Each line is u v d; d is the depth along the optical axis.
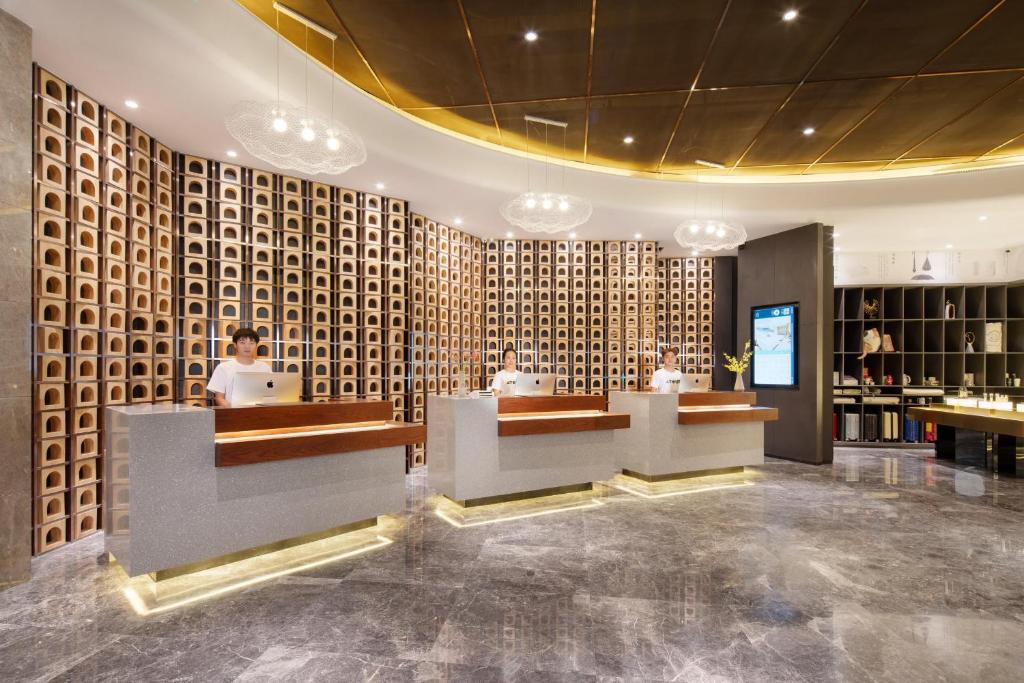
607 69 4.35
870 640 2.55
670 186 7.00
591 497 5.27
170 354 4.80
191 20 3.41
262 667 2.29
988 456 7.25
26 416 3.19
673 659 2.37
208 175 5.14
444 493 4.83
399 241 6.51
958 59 4.12
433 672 2.26
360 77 4.57
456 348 7.76
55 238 3.73
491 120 5.39
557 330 8.45
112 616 2.75
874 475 6.52
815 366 7.39
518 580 3.23
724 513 4.73
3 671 2.26
